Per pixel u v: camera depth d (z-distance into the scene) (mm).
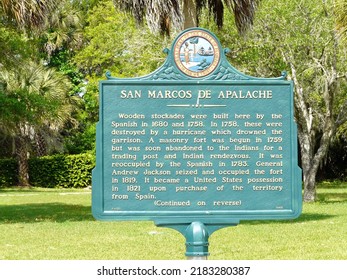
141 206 8508
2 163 42969
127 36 28734
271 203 8555
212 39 8648
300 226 17625
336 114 29797
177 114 8578
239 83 8609
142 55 26547
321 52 25297
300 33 24375
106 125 8547
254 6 17766
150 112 8570
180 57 8617
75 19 45750
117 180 8508
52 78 33875
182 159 8555
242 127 8602
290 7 24109
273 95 8633
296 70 25266
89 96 41062
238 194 8555
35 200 30500
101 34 36875
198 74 8617
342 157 46156
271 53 24297
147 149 8539
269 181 8578
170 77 8609
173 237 15430
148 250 13281
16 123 26125
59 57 45844
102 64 41750
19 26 19406
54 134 42000
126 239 15102
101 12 40844
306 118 26406
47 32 44719
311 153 27125
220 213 8508
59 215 22141
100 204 8469
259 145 8594
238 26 17984
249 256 12336
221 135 8586
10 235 16062
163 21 17969
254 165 8578
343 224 18078
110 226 18078
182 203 8516
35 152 45438
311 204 25625
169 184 8531
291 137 8594
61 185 43250
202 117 8586
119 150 8523
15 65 23406
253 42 23703
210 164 8555
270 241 14602
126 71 32156
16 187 42531
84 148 45531
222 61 8648
